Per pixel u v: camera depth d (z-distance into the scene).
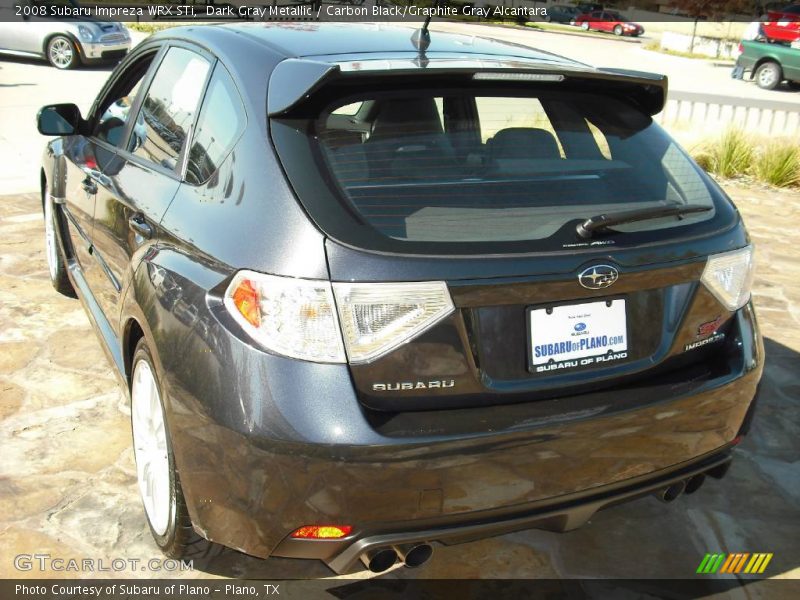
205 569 2.65
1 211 6.43
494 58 2.66
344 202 2.10
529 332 2.17
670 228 2.37
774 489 3.31
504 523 2.21
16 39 15.23
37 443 3.25
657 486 2.45
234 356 2.05
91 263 3.56
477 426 2.08
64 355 4.03
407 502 2.08
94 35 15.22
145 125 3.12
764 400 4.05
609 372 2.31
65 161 3.94
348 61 2.40
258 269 2.06
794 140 10.30
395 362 2.04
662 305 2.37
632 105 2.76
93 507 2.89
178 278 2.30
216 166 2.38
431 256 2.05
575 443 2.20
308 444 1.98
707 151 10.00
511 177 2.29
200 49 2.86
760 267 6.25
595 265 2.18
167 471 2.43
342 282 2.00
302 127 2.22
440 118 2.36
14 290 4.81
